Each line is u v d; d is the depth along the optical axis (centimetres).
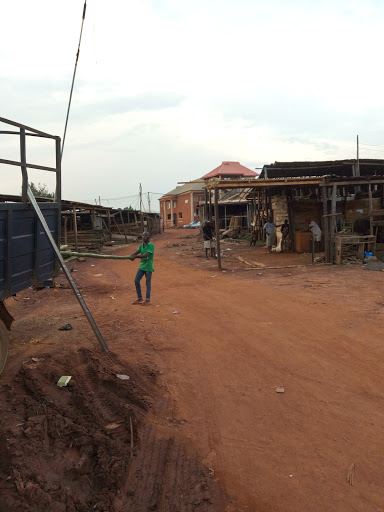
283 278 1295
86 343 662
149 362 590
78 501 318
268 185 1555
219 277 1391
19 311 930
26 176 526
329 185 1539
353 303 900
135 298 1072
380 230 1669
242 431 417
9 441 359
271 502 321
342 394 488
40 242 575
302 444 392
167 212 6981
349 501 318
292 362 588
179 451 386
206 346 663
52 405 445
